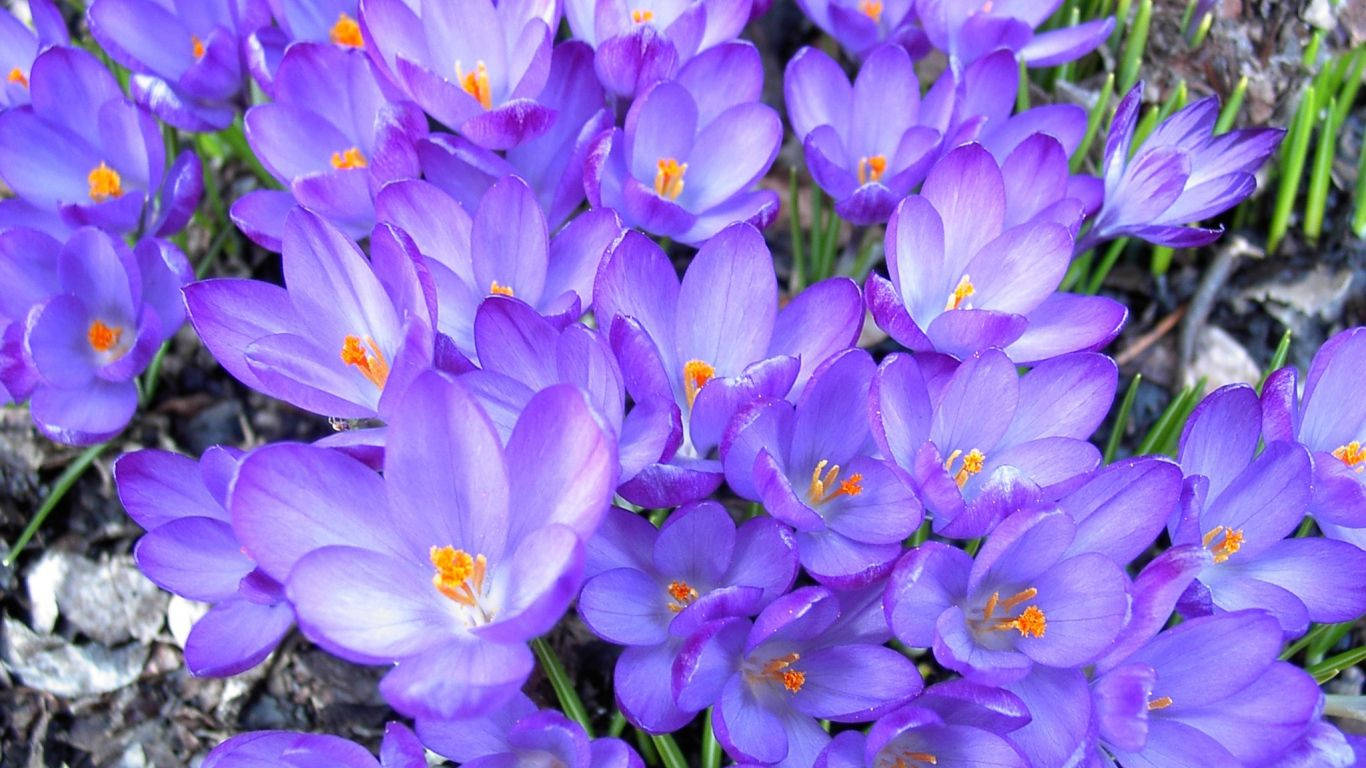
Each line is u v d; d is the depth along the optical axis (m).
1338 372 0.34
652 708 0.31
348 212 0.36
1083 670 0.33
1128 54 0.42
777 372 0.31
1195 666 0.31
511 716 0.32
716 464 0.32
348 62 0.37
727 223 0.36
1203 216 0.37
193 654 0.32
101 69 0.38
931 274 0.35
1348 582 0.33
